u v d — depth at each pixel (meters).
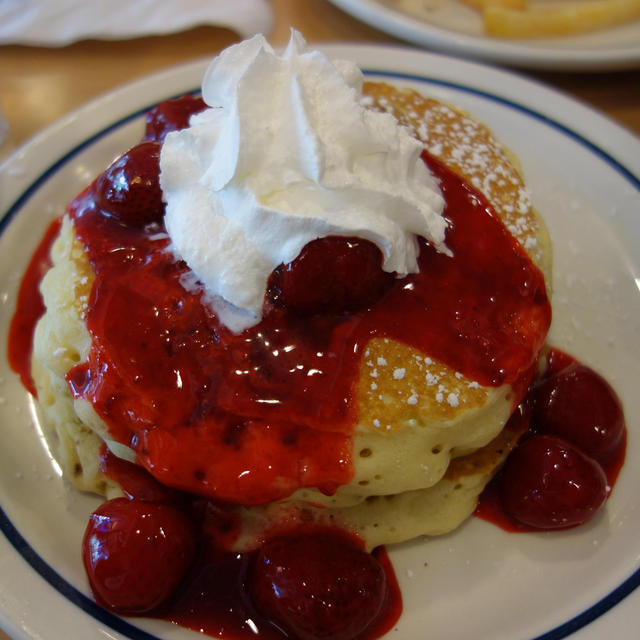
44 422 0.23
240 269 0.18
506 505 0.21
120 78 0.34
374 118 0.19
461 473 0.21
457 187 0.21
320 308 0.19
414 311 0.19
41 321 0.21
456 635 0.19
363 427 0.18
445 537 0.21
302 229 0.18
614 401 0.22
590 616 0.19
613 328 0.25
